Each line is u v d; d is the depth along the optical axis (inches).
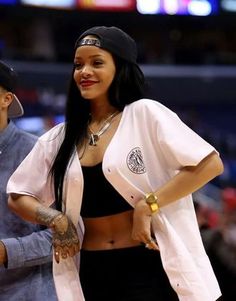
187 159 222.5
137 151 232.2
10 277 283.3
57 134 252.4
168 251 227.3
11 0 1555.1
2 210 285.6
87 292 240.4
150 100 237.5
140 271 233.5
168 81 1867.6
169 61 1952.5
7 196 285.7
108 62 235.9
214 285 227.9
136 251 234.7
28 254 278.2
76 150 243.0
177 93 1887.3
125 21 1657.2
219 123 1929.1
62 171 241.3
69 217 240.2
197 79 1888.5
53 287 290.4
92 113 247.1
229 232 624.7
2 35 1840.6
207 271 228.5
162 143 228.8
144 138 234.1
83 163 237.9
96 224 239.0
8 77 291.0
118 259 235.0
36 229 289.3
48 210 241.6
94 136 239.8
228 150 1697.8
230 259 452.1
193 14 1688.0
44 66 1710.1
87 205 237.9
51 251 282.7
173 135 227.0
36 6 1581.0
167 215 231.9
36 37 1855.3
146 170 232.4
